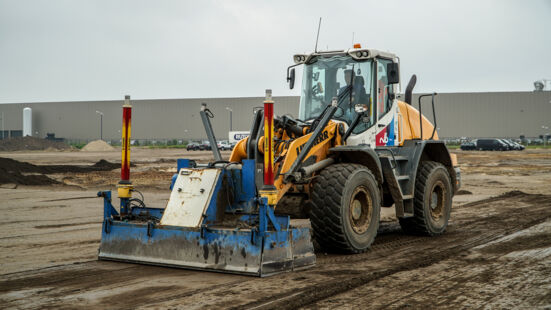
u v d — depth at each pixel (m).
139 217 7.23
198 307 4.80
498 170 27.64
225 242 6.01
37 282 5.76
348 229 7.20
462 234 9.19
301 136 7.75
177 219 6.40
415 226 9.00
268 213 5.96
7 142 69.25
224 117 89.56
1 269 6.39
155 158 42.28
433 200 9.27
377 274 6.09
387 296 5.20
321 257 7.13
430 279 5.87
